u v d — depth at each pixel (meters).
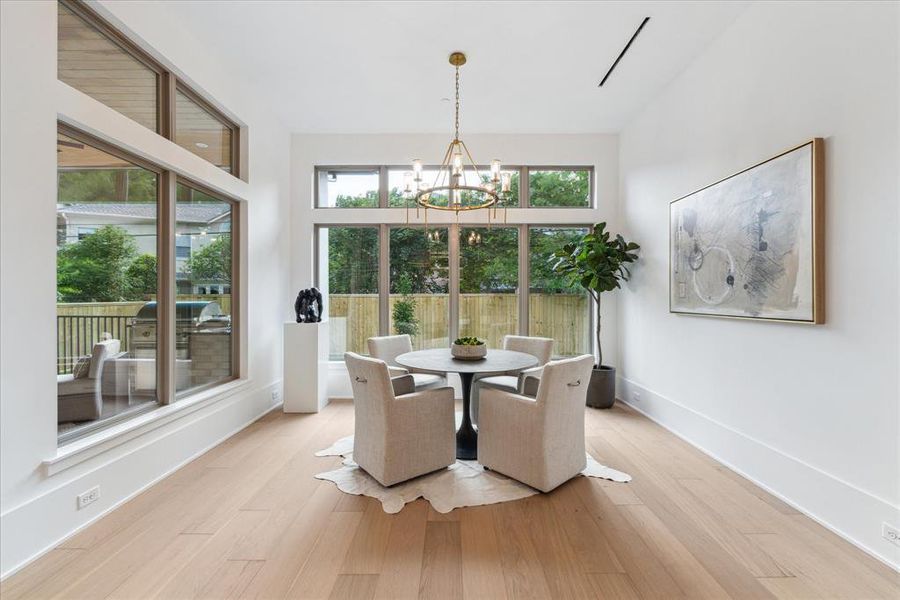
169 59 2.77
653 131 4.05
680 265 3.50
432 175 4.96
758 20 2.66
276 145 4.48
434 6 2.72
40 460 1.92
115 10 2.33
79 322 2.28
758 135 2.68
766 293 2.54
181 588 1.71
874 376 1.95
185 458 2.96
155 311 2.87
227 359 3.79
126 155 2.57
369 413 2.64
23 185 1.85
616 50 3.22
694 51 3.24
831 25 2.15
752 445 2.70
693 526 2.17
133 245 2.66
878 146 1.92
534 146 4.89
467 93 3.92
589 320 5.04
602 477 2.73
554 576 1.79
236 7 2.72
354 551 1.95
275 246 4.47
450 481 2.66
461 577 1.78
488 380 3.56
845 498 2.07
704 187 3.17
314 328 4.27
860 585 1.74
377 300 5.02
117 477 2.35
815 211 2.20
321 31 2.99
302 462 2.99
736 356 2.87
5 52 1.77
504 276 5.04
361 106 4.19
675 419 3.61
